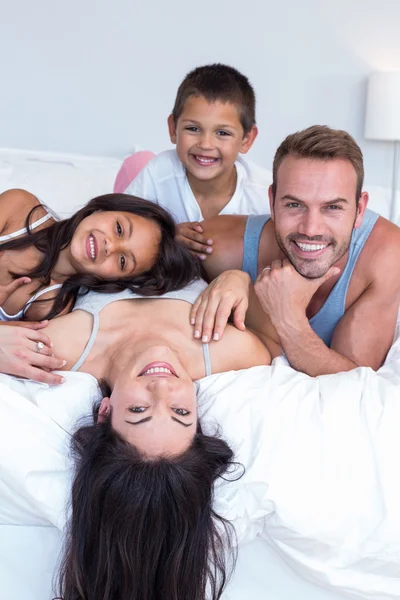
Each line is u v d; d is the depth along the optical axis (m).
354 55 2.87
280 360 1.54
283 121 2.93
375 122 2.77
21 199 1.69
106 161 2.75
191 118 1.86
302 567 1.23
